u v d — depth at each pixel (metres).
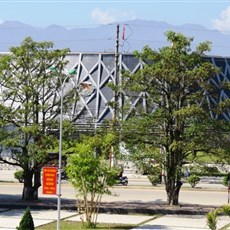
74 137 66.81
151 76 64.38
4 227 54.19
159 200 70.94
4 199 70.44
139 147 64.75
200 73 62.88
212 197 74.62
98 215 61.31
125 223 57.00
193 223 57.12
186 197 74.31
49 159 67.00
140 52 65.25
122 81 66.50
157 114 64.62
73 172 54.28
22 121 66.94
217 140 63.25
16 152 67.25
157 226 55.47
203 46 64.69
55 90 67.75
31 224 46.06
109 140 59.38
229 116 121.19
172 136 64.44
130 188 82.75
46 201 68.88
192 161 64.25
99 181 54.84
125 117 66.50
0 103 68.31
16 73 67.31
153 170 65.31
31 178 69.12
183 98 65.00
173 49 64.19
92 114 140.50
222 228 53.97
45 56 67.25
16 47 67.56
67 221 57.66
